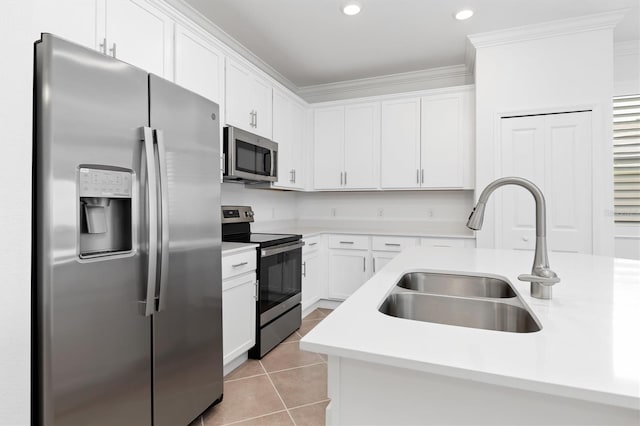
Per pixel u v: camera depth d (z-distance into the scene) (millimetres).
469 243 3281
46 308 1106
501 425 669
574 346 751
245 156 2770
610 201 2826
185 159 1672
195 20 2814
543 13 2777
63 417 1146
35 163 1114
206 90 2396
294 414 1921
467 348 744
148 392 1469
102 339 1271
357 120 3932
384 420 754
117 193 1325
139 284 1414
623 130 3291
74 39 1604
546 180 3008
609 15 2758
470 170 3500
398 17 2838
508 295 1428
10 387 1061
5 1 1062
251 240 2779
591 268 1659
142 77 1437
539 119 3021
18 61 1079
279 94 3439
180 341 1645
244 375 2361
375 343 770
